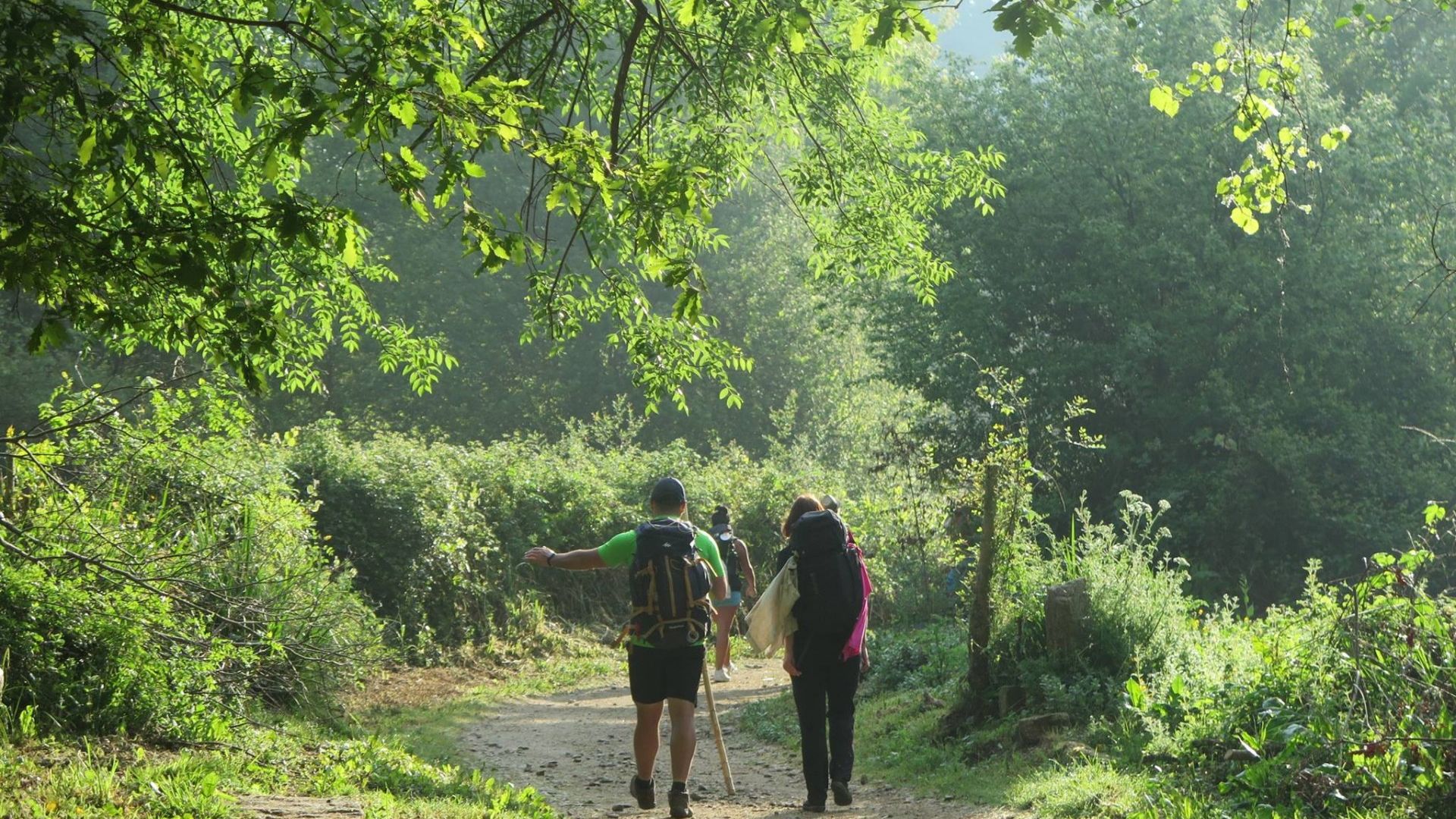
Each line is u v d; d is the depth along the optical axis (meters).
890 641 13.52
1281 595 22.97
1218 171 23.17
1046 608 9.63
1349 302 22.45
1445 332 22.52
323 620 10.62
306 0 5.31
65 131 5.81
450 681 15.08
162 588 8.55
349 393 38.94
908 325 26.36
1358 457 22.05
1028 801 7.32
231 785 6.75
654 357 10.02
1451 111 27.03
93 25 5.47
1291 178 21.88
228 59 9.30
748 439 42.81
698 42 9.86
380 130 5.20
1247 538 23.12
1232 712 7.62
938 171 13.95
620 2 10.06
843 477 28.61
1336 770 6.30
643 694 7.08
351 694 12.36
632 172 5.95
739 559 15.80
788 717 11.92
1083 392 24.59
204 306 5.73
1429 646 7.11
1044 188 24.00
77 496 8.85
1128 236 23.38
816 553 7.68
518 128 5.46
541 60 8.73
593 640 20.02
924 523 13.97
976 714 9.67
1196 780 7.12
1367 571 7.79
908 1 6.25
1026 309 25.41
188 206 5.41
